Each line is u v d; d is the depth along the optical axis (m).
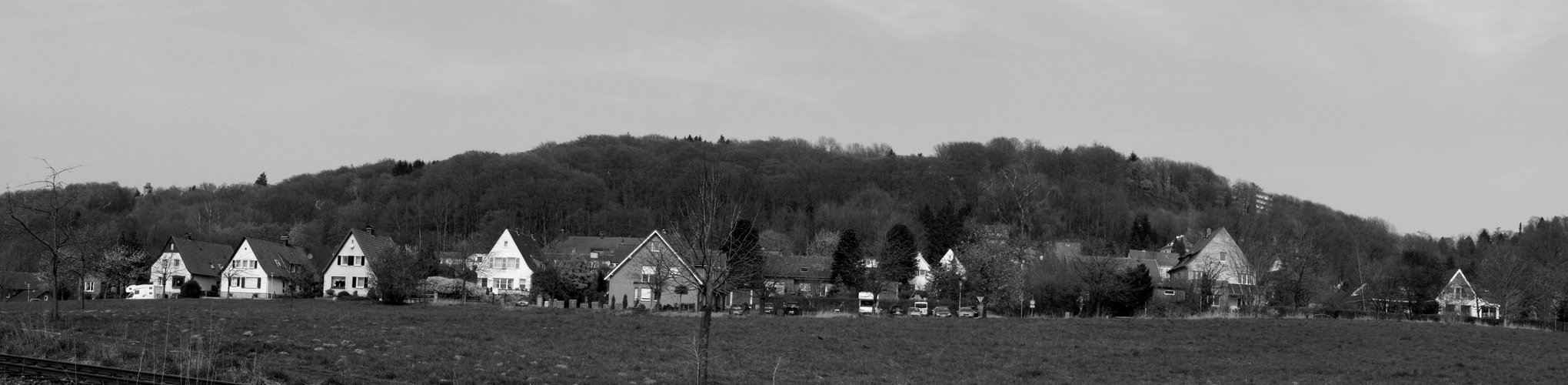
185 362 28.75
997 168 171.62
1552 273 86.88
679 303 77.62
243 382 26.61
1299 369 42.59
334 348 35.00
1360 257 110.44
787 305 74.94
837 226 137.88
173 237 105.12
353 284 103.62
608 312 64.50
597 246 130.50
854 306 81.62
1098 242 112.00
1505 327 63.88
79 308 54.78
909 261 101.00
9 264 96.31
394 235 136.38
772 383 33.47
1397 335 55.34
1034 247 98.19
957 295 88.88
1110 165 180.62
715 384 32.72
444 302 79.12
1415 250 131.50
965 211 143.75
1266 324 59.78
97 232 86.31
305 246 128.25
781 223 141.00
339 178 177.12
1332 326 59.41
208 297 95.69
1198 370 41.59
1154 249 141.00
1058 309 81.00
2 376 25.33
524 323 50.41
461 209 151.50
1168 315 73.06
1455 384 39.53
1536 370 43.31
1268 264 85.94
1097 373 40.09
